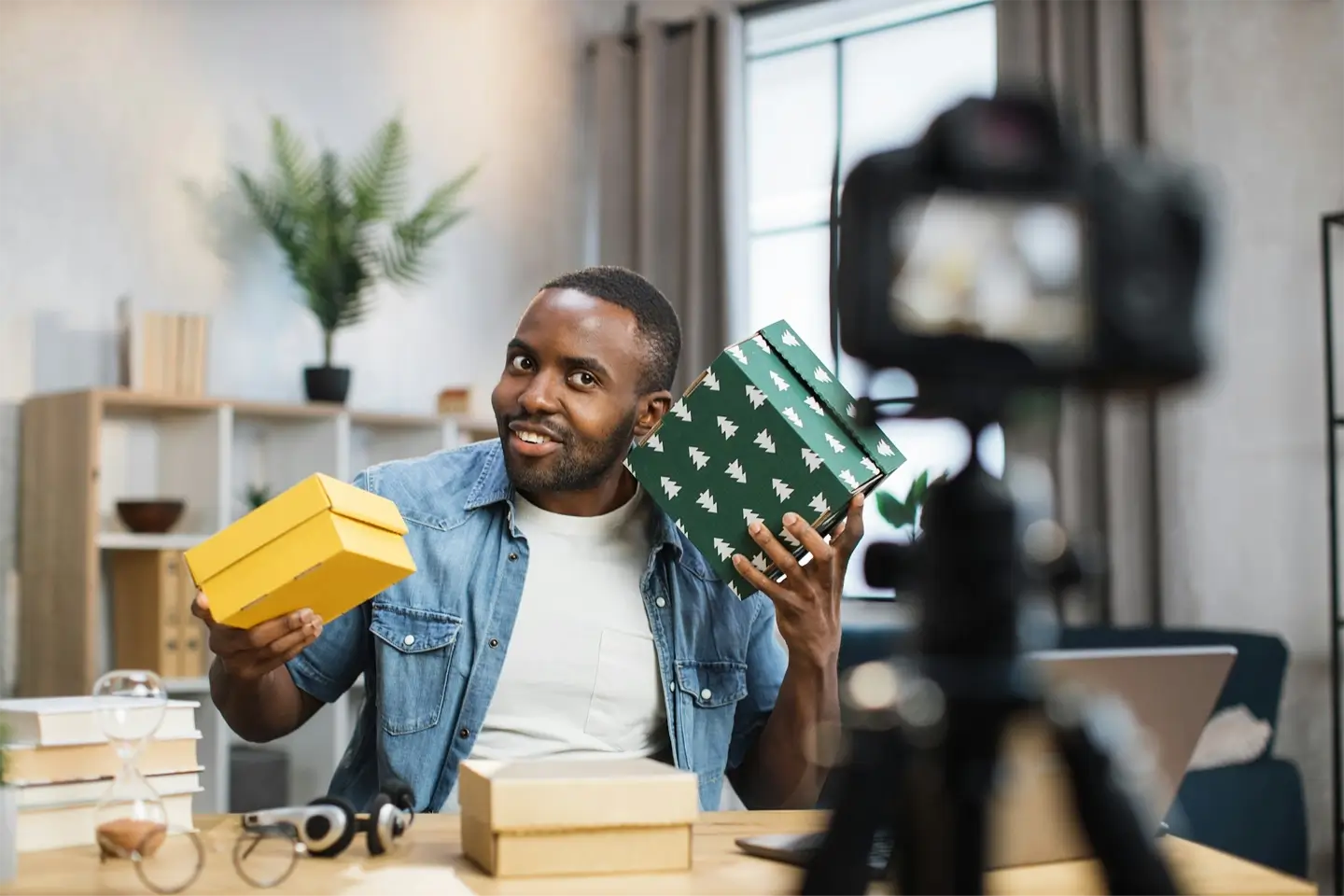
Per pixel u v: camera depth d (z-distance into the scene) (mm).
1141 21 3848
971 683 574
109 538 3414
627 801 1057
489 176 4930
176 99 4023
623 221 5027
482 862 1070
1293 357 3658
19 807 1159
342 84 4488
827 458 1375
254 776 3781
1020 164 530
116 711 1108
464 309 4809
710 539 1413
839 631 1442
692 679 1619
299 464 4059
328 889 1007
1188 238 531
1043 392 553
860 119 4680
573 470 1559
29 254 3674
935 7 4473
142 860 1090
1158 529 3732
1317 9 3664
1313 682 3590
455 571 1620
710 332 4766
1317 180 3652
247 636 1228
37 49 3723
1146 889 562
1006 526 577
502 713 1595
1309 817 3568
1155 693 1085
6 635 3557
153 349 3631
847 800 602
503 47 5004
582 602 1615
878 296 540
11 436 3600
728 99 4758
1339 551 3578
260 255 4184
